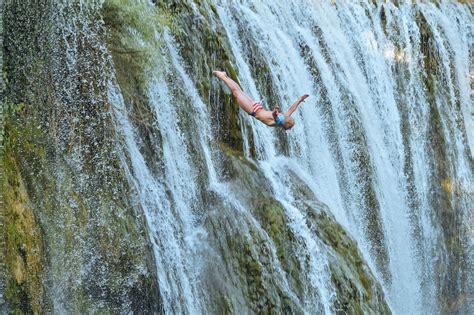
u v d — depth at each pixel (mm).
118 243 18547
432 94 31344
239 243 21141
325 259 22375
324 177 26219
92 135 18906
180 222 21078
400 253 28641
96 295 18188
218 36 23953
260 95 24953
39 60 18578
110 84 19859
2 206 16984
